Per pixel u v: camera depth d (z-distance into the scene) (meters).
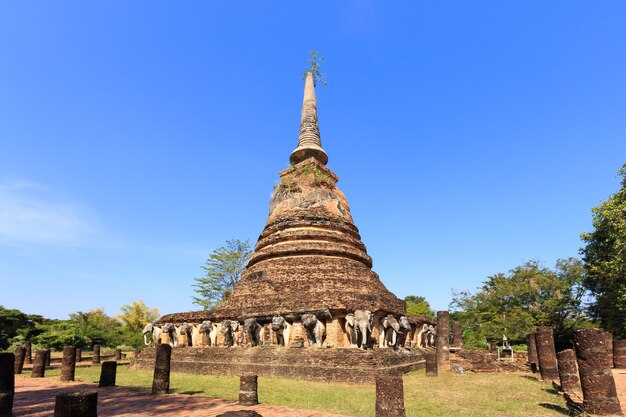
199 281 46.94
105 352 44.09
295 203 26.83
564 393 12.17
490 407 10.62
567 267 39.78
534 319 39.16
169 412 9.62
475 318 45.56
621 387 14.52
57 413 6.56
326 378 15.95
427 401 11.43
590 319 38.47
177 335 23.27
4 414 9.49
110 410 9.89
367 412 9.67
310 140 30.98
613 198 28.70
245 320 19.67
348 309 17.73
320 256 23.41
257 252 26.00
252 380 10.78
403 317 20.78
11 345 43.03
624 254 25.45
